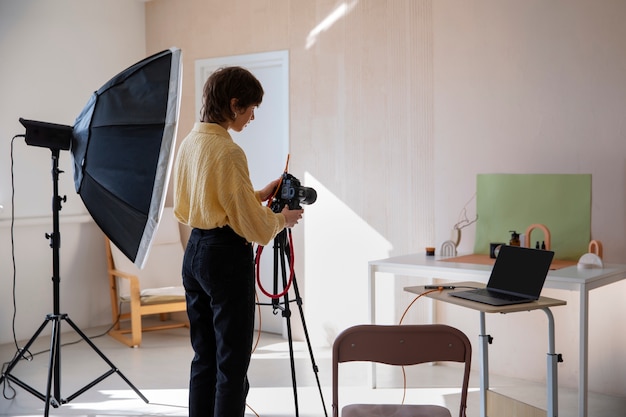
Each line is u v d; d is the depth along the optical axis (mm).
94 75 5582
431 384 4051
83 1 5484
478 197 4211
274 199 2781
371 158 4727
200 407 2559
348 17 4770
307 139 5023
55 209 3189
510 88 4129
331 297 4973
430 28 4422
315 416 3496
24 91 5145
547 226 3945
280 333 5348
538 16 4008
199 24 5555
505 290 2965
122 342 5117
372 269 3947
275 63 5176
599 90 3826
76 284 5535
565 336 3994
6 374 3381
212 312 2566
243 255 2438
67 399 3395
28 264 5203
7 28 5027
